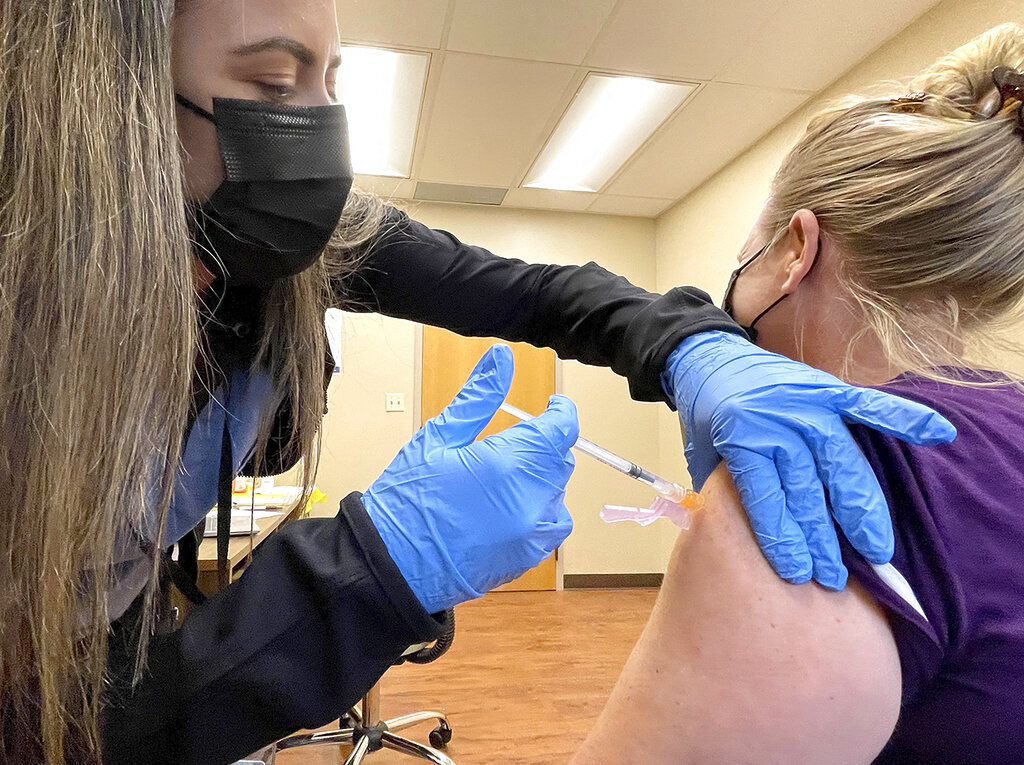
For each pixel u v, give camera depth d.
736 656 0.54
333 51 0.60
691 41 2.52
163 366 0.50
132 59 0.47
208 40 0.53
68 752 0.49
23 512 0.46
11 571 0.46
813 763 0.51
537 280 1.03
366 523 0.57
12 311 0.44
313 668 0.53
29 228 0.44
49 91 0.45
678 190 4.02
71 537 0.47
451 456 0.62
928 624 0.51
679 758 0.54
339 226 0.84
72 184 0.45
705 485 0.63
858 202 0.65
